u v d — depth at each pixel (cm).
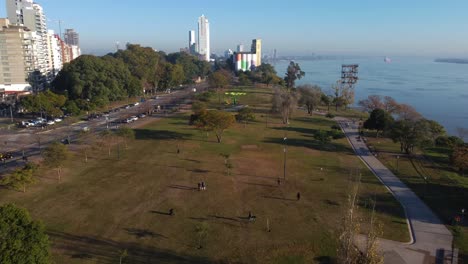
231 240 4322
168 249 4088
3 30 15462
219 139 9325
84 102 12812
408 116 11738
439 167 7594
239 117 11819
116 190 5850
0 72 15712
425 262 3916
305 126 12025
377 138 10462
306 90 14925
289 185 6241
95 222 4716
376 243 3369
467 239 4441
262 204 5406
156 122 11919
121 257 3731
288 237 4422
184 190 5900
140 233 4447
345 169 7281
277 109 12562
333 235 4466
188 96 19062
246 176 6669
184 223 4734
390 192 6019
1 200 5334
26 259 3022
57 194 5631
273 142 9556
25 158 7488
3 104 13888
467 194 5994
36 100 11656
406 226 4762
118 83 16288
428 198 5788
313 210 5209
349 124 12619
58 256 3888
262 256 3994
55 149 6369
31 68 16712
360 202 5528
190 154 8050
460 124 15375
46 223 4641
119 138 9162
